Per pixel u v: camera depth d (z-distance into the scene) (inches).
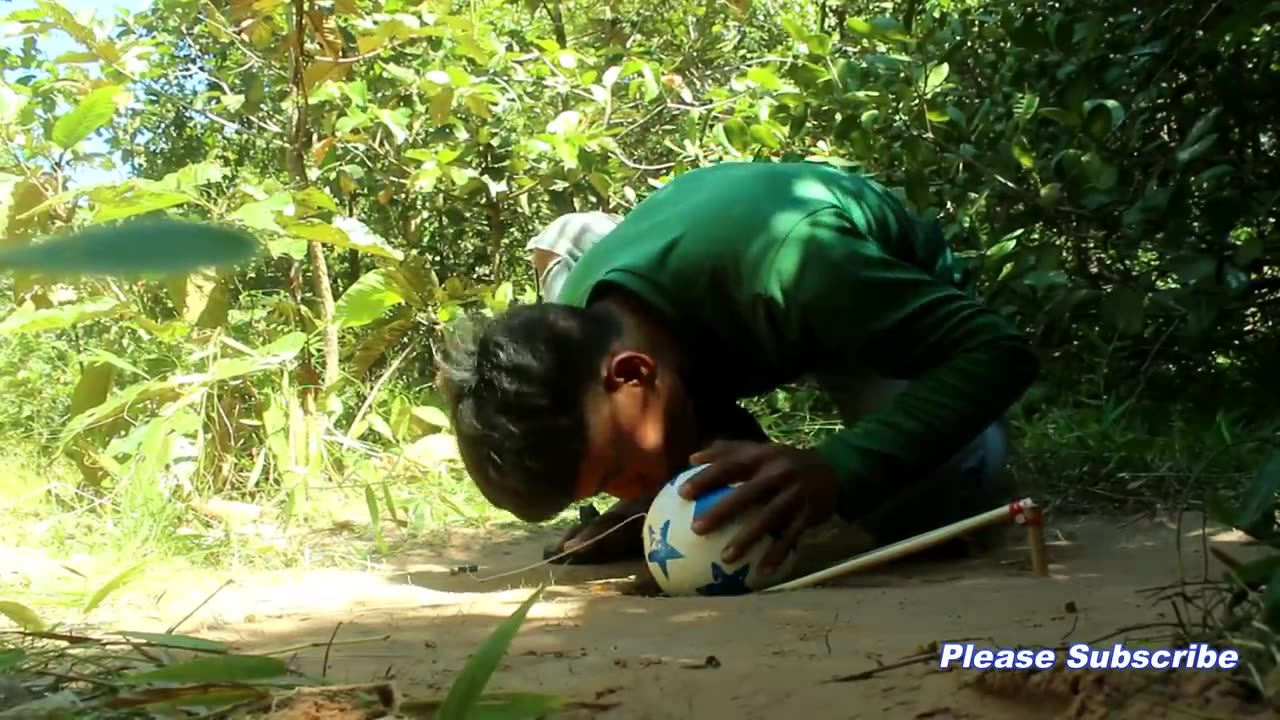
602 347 95.7
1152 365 170.2
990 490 117.5
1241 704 47.0
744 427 114.9
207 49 244.7
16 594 93.2
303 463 158.4
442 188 231.8
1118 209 152.9
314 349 183.9
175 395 156.0
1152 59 158.2
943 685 53.6
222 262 10.6
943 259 124.7
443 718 39.5
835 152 200.4
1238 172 143.3
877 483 95.7
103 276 10.4
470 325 101.5
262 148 249.8
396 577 111.4
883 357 102.0
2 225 148.8
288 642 75.0
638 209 112.4
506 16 265.1
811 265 100.3
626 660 63.3
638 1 279.7
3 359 189.5
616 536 116.9
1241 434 148.3
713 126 225.9
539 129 233.8
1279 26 154.0
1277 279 147.4
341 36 202.8
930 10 194.7
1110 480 140.9
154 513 125.8
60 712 50.3
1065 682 50.0
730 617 80.0
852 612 80.2
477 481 96.9
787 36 277.6
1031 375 101.6
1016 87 174.6
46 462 154.9
